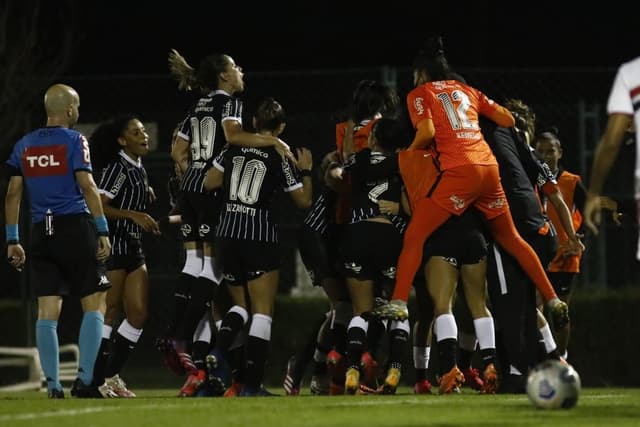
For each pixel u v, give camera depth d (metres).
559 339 35.03
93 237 28.77
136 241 32.06
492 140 30.23
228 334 29.42
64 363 46.66
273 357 43.84
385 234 29.62
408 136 29.70
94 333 28.89
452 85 29.33
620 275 46.81
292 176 29.89
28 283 43.53
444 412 21.84
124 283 32.16
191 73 32.88
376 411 22.06
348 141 31.28
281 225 45.12
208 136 31.62
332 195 31.78
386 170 29.52
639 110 21.33
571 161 44.03
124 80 45.31
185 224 32.22
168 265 44.59
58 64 58.59
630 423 19.94
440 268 29.30
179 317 32.06
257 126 30.59
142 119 45.22
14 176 29.23
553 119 43.94
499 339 32.31
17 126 53.75
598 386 42.59
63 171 28.53
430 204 28.44
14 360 43.31
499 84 43.84
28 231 43.22
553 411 22.03
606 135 21.48
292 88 44.56
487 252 29.72
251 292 29.83
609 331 42.81
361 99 31.23
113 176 31.77
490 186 28.72
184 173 32.22
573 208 34.38
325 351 32.88
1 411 22.80
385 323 32.84
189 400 26.08
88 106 45.75
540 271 29.03
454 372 29.33
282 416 21.05
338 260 30.66
